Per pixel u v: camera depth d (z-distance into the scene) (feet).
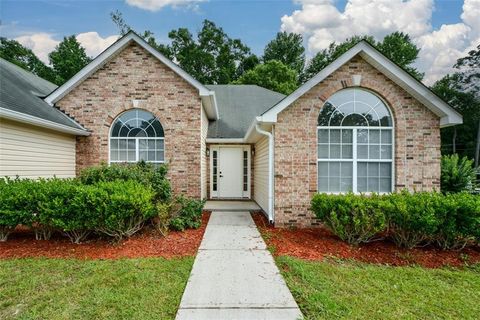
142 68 33.68
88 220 19.66
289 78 104.37
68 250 19.07
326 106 26.27
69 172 32.60
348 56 24.72
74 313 11.57
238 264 16.83
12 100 26.55
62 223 19.40
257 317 11.36
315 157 25.72
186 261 17.17
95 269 15.80
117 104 33.60
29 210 19.72
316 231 24.53
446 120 24.89
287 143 25.71
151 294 13.06
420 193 22.15
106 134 33.55
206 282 14.40
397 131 25.62
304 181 25.70
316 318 11.41
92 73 33.58
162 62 33.45
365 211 19.94
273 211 26.66
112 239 21.12
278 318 11.32
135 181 23.68
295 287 13.93
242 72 127.54
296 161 25.71
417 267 17.39
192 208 26.53
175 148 33.65
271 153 26.99
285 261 17.24
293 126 25.72
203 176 37.50
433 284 15.03
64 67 104.68
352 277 15.52
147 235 22.31
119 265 16.43
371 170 26.18
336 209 20.92
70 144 32.78
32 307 12.05
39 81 41.88
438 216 19.34
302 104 25.68
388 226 20.17
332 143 26.25
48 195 19.77
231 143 43.55
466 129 126.93
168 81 33.78
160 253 18.74
